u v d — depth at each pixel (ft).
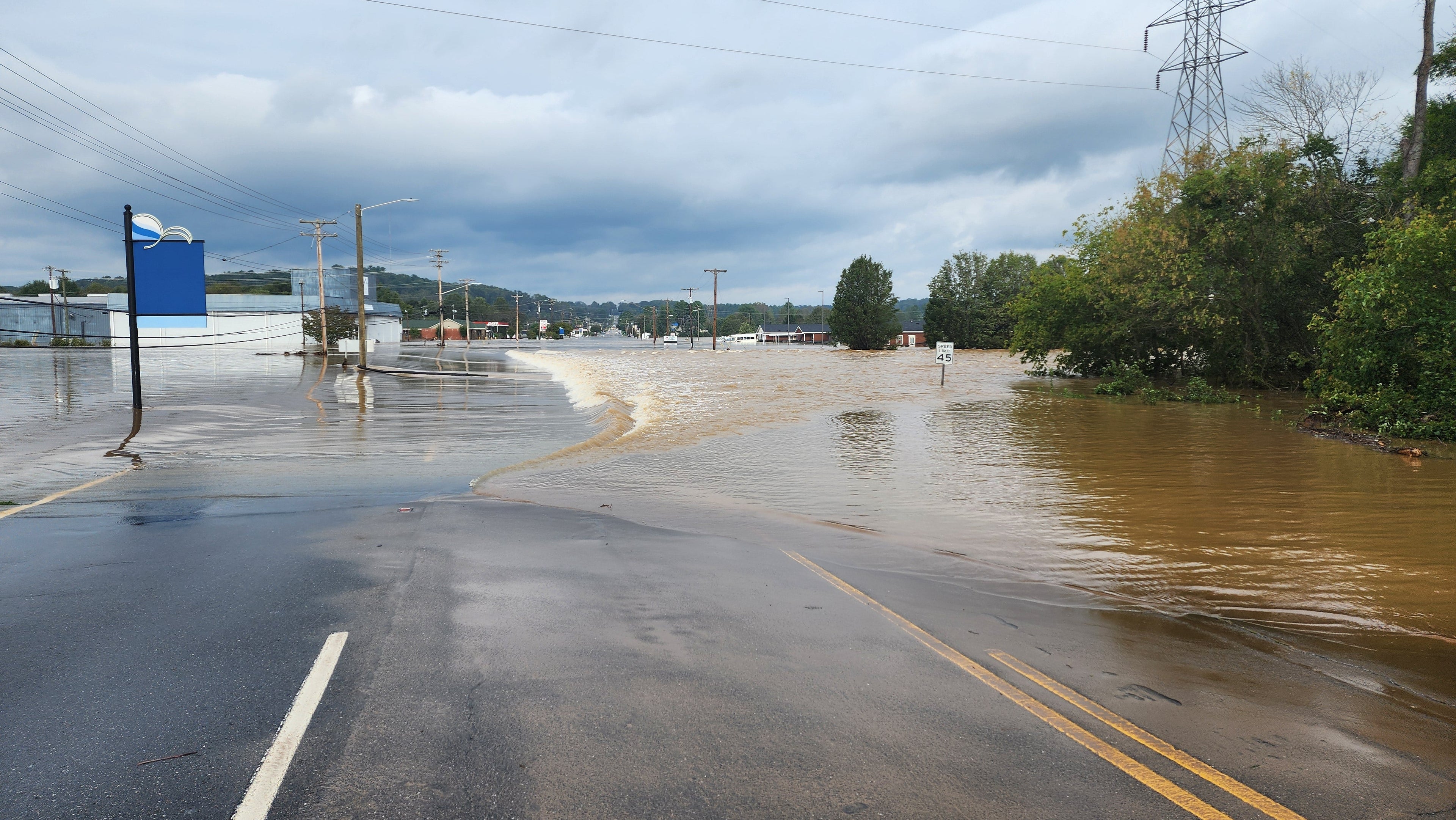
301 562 19.43
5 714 11.23
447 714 11.34
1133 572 20.79
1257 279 88.38
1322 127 88.38
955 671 13.39
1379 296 54.70
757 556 21.53
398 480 33.53
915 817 9.00
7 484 31.14
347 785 9.52
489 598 16.78
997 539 24.57
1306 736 11.20
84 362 129.49
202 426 52.08
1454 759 10.61
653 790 9.49
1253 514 28.68
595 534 23.56
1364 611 17.63
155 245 58.49
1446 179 72.18
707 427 56.75
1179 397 83.10
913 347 399.24
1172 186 98.48
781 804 9.23
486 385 96.32
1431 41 74.90
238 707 11.50
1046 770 10.09
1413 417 52.29
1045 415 66.33
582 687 12.35
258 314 228.22
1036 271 119.75
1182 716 11.78
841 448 46.11
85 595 16.61
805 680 12.85
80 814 8.92
